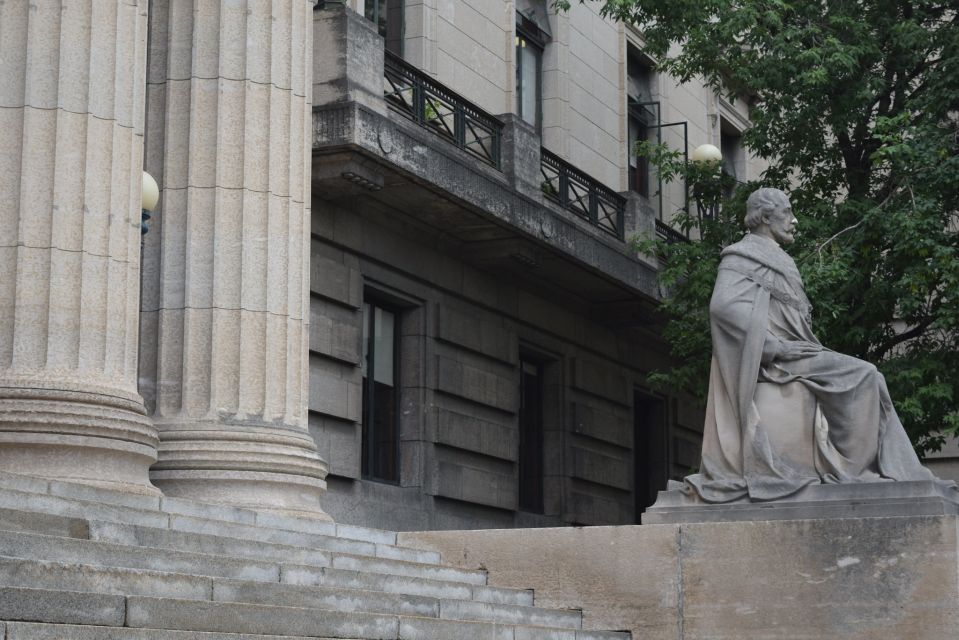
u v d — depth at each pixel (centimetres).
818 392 1479
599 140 3297
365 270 2552
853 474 1462
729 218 2659
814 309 2309
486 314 2877
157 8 1755
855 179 2527
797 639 1432
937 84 2381
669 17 2550
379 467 2634
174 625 994
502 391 2902
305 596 1198
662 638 1488
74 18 1477
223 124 1725
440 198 2534
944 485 1456
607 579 1529
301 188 1775
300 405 1736
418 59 2741
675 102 3644
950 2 2505
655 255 2855
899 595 1397
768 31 2481
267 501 1642
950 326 2255
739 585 1466
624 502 3309
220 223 1705
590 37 3291
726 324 1512
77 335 1437
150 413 1677
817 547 1437
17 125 1444
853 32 2445
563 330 3117
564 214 2881
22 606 889
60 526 1141
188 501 1416
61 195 1446
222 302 1694
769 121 2542
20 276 1420
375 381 2634
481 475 2811
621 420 3319
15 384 1398
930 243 2230
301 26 1806
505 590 1525
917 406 2202
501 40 3000
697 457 3653
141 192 1520
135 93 1519
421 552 1592
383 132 2369
